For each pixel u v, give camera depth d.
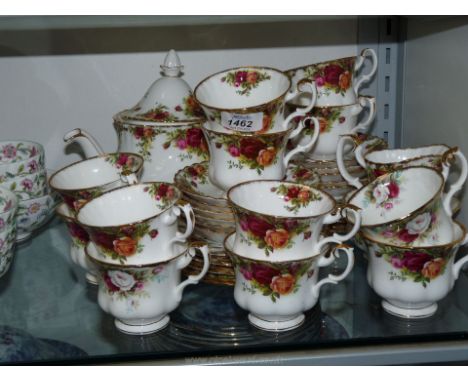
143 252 0.82
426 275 0.85
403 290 0.86
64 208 0.96
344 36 1.21
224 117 0.91
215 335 0.86
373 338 0.84
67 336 0.88
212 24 1.17
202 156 1.06
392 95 1.23
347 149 1.05
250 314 0.89
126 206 0.88
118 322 0.89
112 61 1.18
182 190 0.94
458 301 0.93
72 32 1.16
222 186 0.94
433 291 0.86
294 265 0.81
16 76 1.17
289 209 0.88
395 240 0.85
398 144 1.23
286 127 0.94
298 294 0.84
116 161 1.00
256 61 1.21
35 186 1.06
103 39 1.17
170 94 1.07
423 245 0.85
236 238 0.86
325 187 1.00
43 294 0.98
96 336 0.87
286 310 0.84
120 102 1.21
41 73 1.17
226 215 0.91
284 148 0.94
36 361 0.82
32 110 1.19
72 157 1.22
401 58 1.19
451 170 1.03
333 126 1.04
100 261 0.82
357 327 0.87
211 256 0.94
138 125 1.04
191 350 0.83
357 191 0.89
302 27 1.20
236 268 0.86
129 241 0.81
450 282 0.87
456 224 0.90
